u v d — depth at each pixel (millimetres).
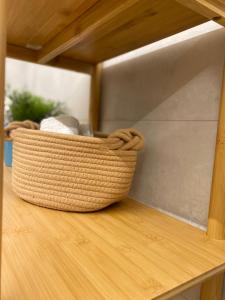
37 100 1212
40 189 602
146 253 448
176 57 654
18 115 1126
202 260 438
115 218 600
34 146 594
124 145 593
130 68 816
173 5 509
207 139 576
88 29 560
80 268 385
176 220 621
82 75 1111
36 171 600
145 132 745
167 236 525
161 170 687
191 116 611
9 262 388
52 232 499
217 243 506
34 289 332
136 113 784
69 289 337
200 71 594
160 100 697
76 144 567
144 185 741
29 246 440
